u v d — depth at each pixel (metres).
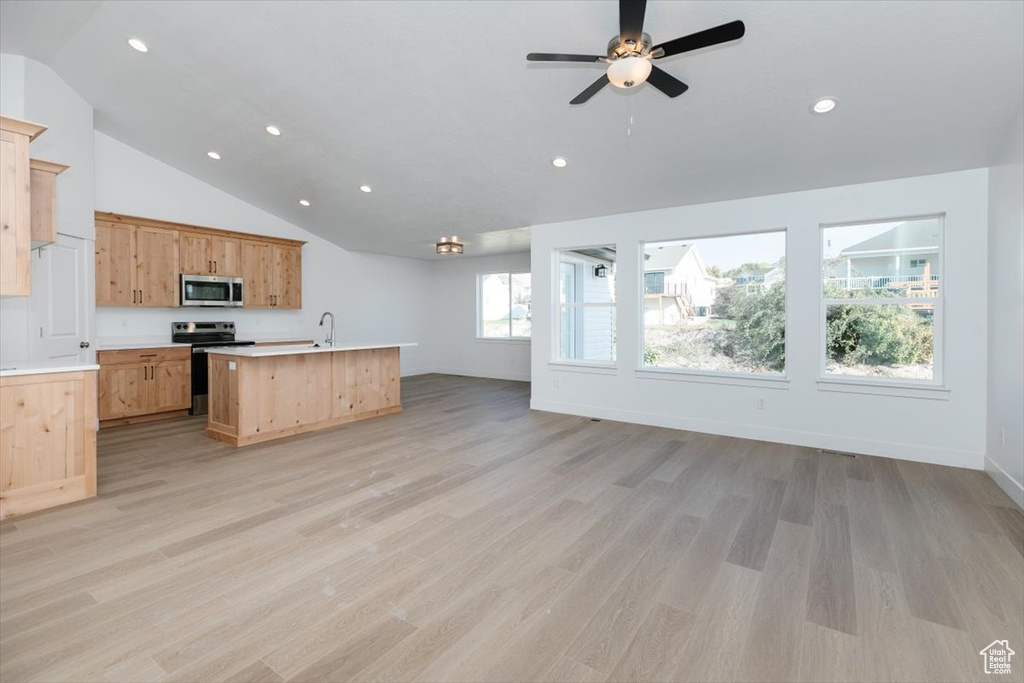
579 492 3.21
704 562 2.30
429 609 1.93
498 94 3.51
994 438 3.39
